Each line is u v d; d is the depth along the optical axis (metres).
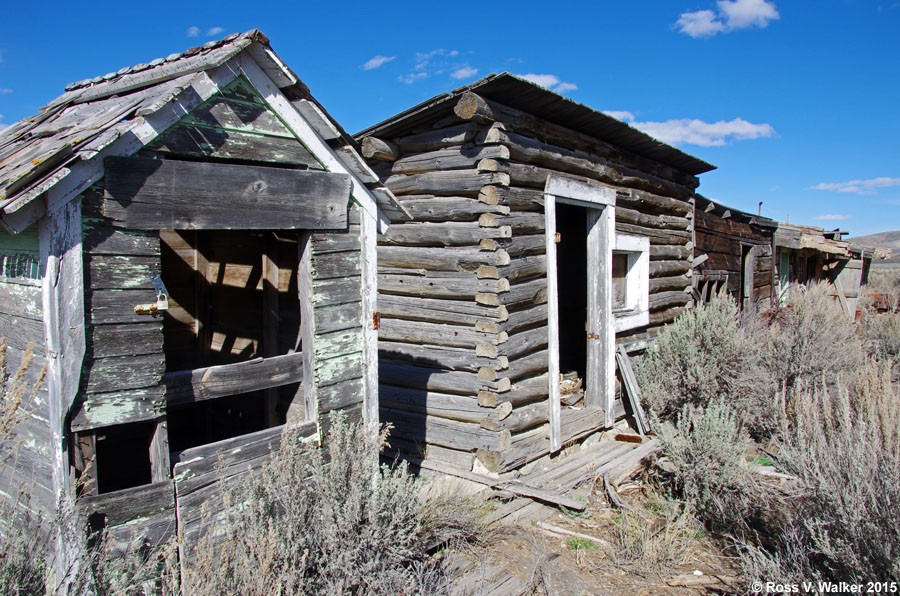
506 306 5.74
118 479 5.24
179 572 3.12
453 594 3.72
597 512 5.20
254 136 3.59
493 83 5.14
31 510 2.86
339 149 4.05
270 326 5.31
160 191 3.12
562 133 6.54
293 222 3.77
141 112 2.97
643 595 3.92
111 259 2.97
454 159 5.87
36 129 3.84
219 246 5.97
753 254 13.46
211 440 6.08
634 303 8.37
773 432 6.72
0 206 2.53
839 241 16.20
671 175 9.24
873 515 3.26
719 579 4.07
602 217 7.35
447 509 4.66
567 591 3.94
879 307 17.20
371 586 3.25
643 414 7.29
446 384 6.04
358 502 3.39
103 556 2.70
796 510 4.19
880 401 4.24
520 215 5.91
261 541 2.85
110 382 2.97
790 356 7.81
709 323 7.64
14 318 3.11
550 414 6.35
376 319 4.37
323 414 3.99
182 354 5.91
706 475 4.95
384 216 4.46
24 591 2.42
